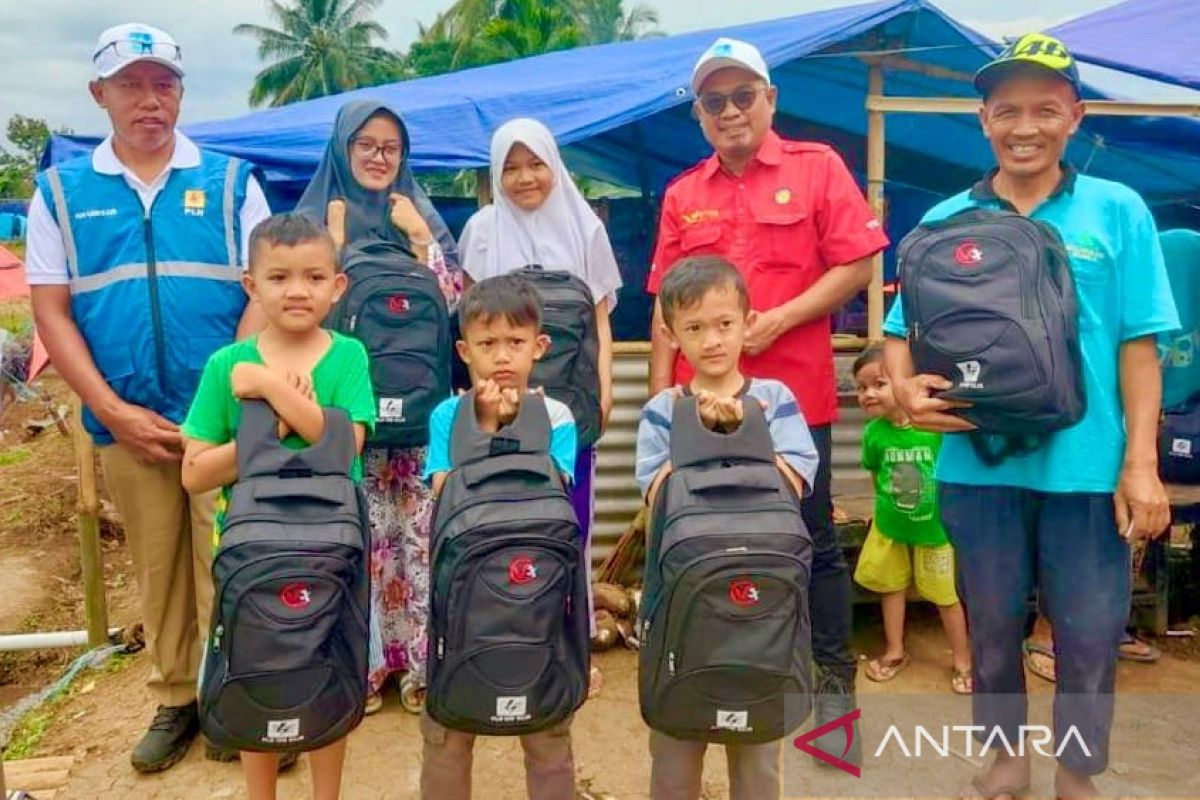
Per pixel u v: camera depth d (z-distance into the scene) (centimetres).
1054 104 237
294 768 313
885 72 497
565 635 219
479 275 331
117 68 284
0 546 649
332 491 220
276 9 4234
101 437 307
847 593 310
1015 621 264
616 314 669
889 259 783
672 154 788
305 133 501
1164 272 242
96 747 341
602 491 465
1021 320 223
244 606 207
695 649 203
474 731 212
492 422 239
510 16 3225
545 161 322
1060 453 243
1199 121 518
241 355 250
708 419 229
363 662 220
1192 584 455
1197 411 393
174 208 300
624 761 320
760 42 469
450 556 212
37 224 299
